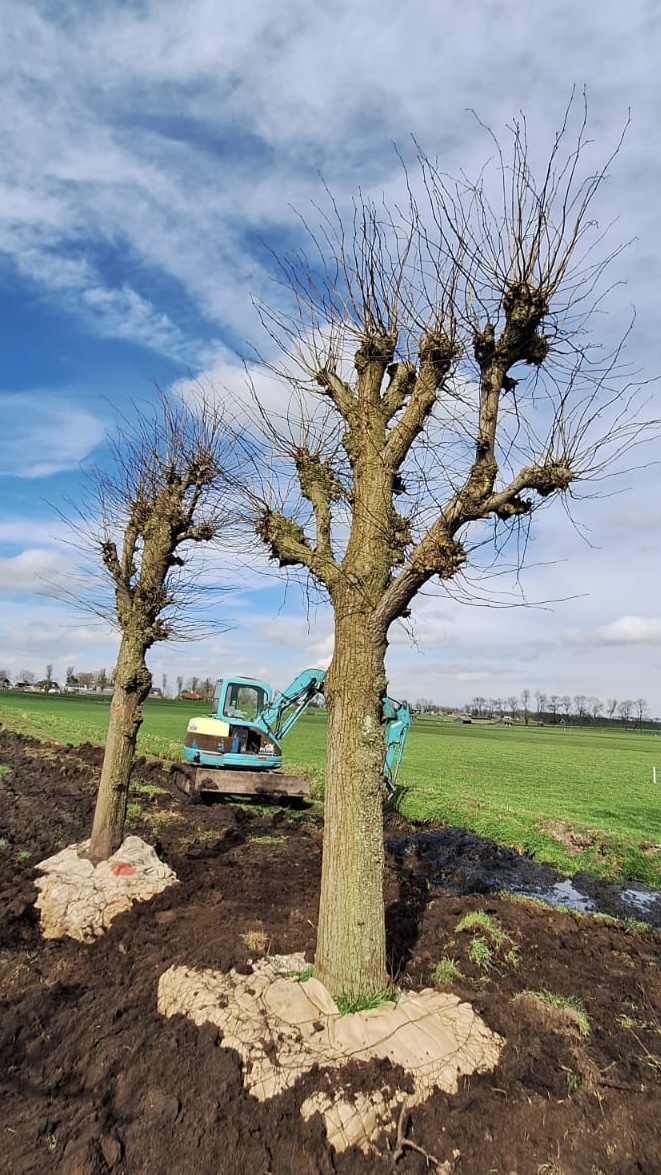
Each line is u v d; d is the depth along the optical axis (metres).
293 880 9.16
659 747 59.91
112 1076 4.81
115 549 9.85
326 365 6.73
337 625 5.80
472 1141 4.18
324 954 5.34
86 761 21.98
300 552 6.51
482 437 5.70
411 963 6.29
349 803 5.41
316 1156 4.02
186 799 16.47
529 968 6.58
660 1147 4.16
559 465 5.76
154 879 8.40
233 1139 4.12
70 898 7.76
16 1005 5.87
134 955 6.70
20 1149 4.15
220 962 5.87
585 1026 5.43
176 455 9.86
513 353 5.75
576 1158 4.06
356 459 6.18
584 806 19.16
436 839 13.97
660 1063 5.07
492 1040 5.11
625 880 12.20
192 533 9.70
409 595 5.66
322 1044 4.76
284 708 17.48
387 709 16.30
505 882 11.66
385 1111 4.31
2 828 12.26
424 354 5.99
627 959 7.29
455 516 5.59
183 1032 5.07
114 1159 4.04
